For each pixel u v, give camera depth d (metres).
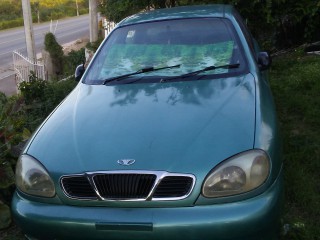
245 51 3.79
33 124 5.51
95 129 3.01
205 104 3.11
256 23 7.62
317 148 4.20
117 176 2.62
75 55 15.81
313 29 7.74
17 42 30.95
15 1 56.31
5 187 3.71
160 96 3.33
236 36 3.93
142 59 3.95
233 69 3.62
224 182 2.55
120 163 2.65
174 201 2.54
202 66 3.71
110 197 2.62
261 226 2.51
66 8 59.72
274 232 2.70
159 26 4.23
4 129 4.06
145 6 8.60
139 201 2.57
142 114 3.09
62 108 3.48
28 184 2.85
